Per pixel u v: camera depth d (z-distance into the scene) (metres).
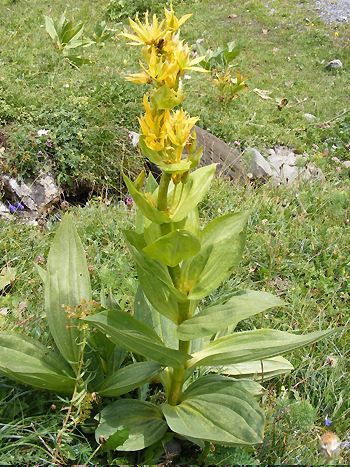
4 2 5.04
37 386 1.21
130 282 1.58
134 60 3.91
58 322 1.28
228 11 5.86
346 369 1.49
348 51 5.22
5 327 1.40
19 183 2.34
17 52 3.41
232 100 3.66
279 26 5.69
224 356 1.16
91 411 1.25
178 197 1.09
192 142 1.01
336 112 4.03
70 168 2.44
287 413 1.27
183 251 1.04
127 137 2.59
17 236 1.87
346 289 1.85
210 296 1.64
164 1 5.70
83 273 1.33
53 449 1.14
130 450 1.14
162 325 1.35
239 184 2.59
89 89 2.89
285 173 2.92
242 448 1.20
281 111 3.80
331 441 1.10
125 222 1.96
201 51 4.05
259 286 1.81
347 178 2.99
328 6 6.31
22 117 2.50
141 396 1.29
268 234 2.03
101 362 1.29
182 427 1.12
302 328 1.61
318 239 2.07
